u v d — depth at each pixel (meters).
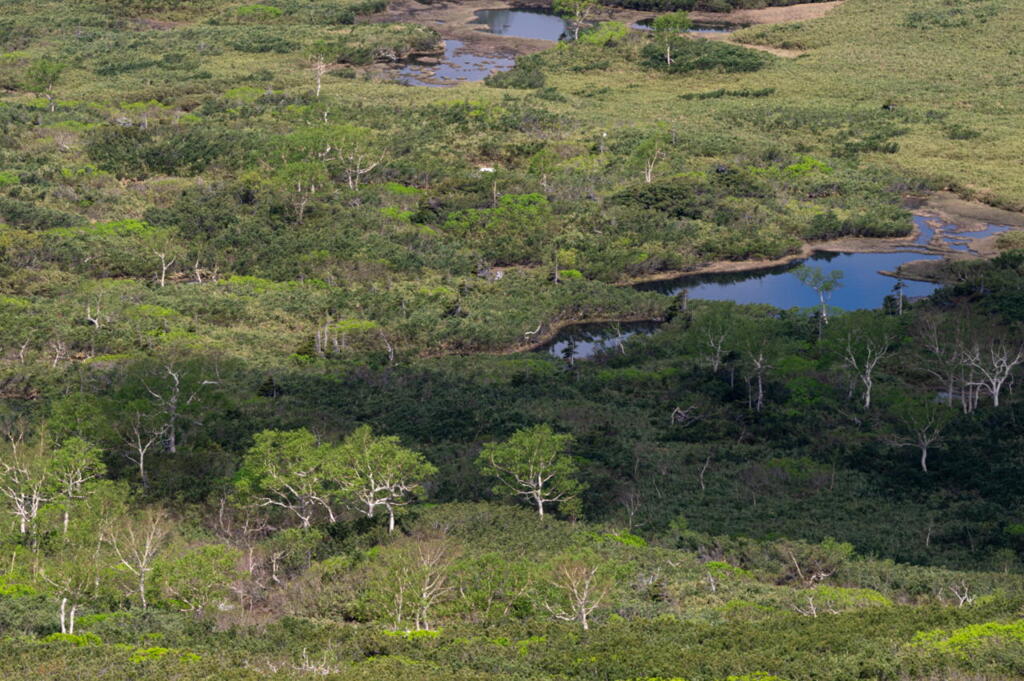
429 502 87.25
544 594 68.31
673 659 55.62
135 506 83.31
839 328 122.12
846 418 107.56
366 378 117.31
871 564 74.81
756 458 98.62
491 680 53.88
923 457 96.12
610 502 89.00
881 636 58.53
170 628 62.78
